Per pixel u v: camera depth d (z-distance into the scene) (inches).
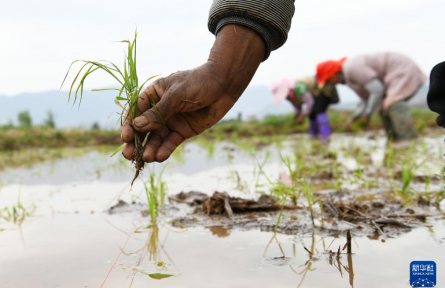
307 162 211.0
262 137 467.5
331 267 67.5
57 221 103.7
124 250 79.4
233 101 66.7
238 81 65.6
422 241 80.0
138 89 62.9
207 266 69.7
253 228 93.3
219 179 166.4
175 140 67.1
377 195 127.6
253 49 66.4
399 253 73.4
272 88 398.0
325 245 79.6
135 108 62.8
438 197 113.7
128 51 64.2
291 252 75.7
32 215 111.2
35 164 248.4
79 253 78.2
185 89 61.3
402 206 110.4
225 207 107.5
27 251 80.0
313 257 72.6
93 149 365.7
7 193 147.6
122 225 98.5
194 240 85.0
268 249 77.9
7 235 91.5
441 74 68.5
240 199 113.3
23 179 182.9
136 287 61.8
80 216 108.7
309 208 105.7
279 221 93.6
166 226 96.8
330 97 365.1
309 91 368.5
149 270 68.4
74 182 169.2
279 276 64.4
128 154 65.6
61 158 285.4
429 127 490.0
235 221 99.6
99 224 99.8
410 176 130.9
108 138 439.2
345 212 101.7
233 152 286.8
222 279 63.9
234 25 66.1
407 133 301.4
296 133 515.5
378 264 68.3
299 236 86.0
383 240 81.4
